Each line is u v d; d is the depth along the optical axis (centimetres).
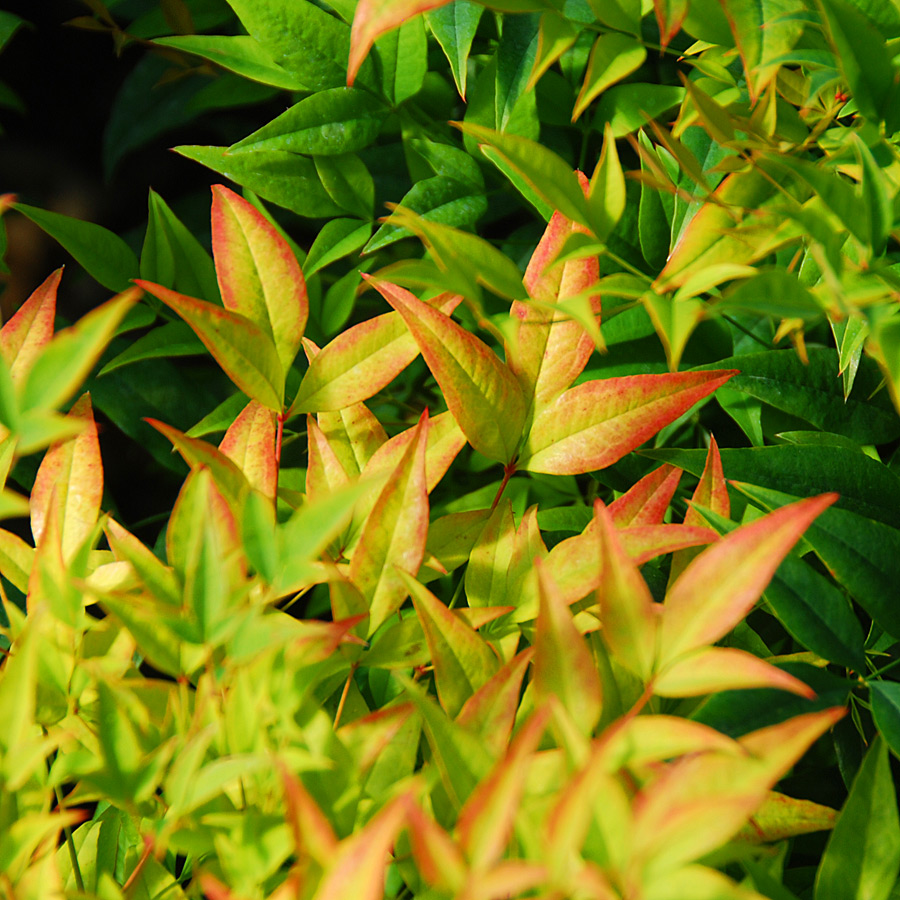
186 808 100
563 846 98
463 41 113
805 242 107
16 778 101
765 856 104
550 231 108
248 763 100
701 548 107
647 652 102
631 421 107
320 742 102
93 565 107
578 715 102
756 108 108
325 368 108
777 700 104
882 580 105
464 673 104
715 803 99
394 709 103
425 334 106
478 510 108
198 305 105
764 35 106
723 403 113
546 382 107
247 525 101
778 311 103
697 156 112
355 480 107
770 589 105
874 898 102
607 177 106
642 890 99
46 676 103
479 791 99
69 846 104
